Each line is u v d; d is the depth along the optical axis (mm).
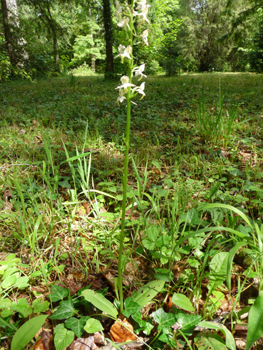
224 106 5891
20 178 2885
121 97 1058
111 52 13258
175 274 1710
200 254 1750
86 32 30281
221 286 1598
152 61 18562
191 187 2639
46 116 5441
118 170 3207
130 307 1290
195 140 4082
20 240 1933
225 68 28828
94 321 1265
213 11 25672
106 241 1965
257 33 17156
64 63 24094
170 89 8695
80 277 1709
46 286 1637
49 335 1338
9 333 1313
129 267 1764
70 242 2029
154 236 1812
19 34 13391
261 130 4316
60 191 2844
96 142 4133
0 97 8180
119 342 1290
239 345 1267
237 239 1745
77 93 8547
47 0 13656
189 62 25641
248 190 2461
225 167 3160
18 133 4574
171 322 1266
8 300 1460
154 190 2377
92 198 2680
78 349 1248
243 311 1301
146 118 5520
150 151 3781
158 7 20594
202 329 1331
